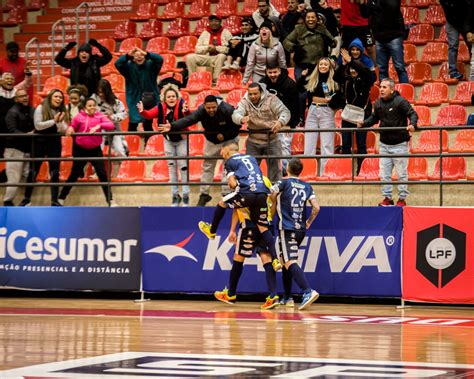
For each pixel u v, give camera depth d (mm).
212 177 14273
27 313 12062
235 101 17438
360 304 13617
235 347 8703
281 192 12562
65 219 14375
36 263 14469
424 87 17312
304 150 14781
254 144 13773
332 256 13422
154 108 14469
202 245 13852
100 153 14805
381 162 13758
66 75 21062
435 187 14188
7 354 8180
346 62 14586
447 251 12906
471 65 16891
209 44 19453
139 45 22094
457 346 8844
